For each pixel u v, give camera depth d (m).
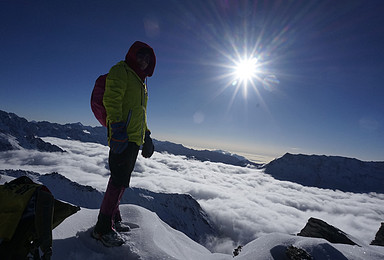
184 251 2.80
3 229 1.29
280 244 2.49
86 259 1.93
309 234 6.12
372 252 2.44
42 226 1.40
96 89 2.21
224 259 2.92
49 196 1.54
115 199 2.17
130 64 2.27
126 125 2.13
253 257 2.31
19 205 1.37
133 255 2.01
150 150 2.78
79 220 2.58
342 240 5.30
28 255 1.46
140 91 2.27
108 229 2.13
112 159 2.12
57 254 1.89
